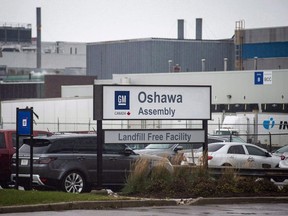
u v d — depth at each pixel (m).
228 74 155.25
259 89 151.75
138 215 40.59
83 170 55.03
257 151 74.25
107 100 54.03
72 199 44.72
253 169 56.22
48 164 53.91
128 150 57.12
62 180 54.22
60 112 139.88
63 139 55.19
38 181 53.75
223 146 73.25
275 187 53.12
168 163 53.28
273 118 126.06
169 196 50.31
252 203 49.06
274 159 74.56
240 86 153.62
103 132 53.88
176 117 56.25
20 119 52.81
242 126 124.38
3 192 46.28
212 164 71.75
